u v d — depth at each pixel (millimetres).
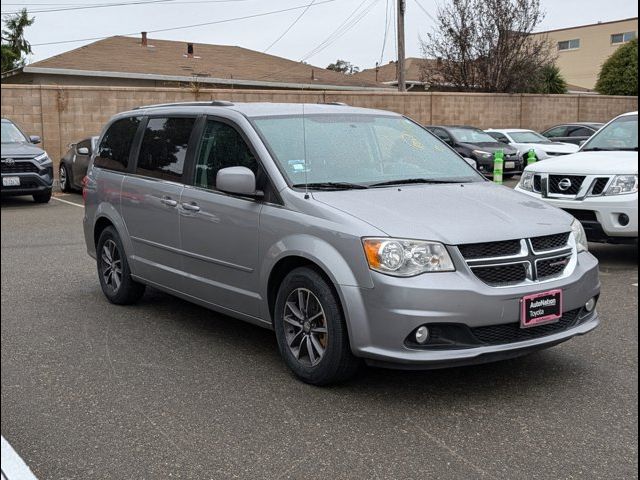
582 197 7926
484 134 20484
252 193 4801
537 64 31078
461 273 4094
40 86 19812
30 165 14328
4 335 5719
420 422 4016
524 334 4266
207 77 29906
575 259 4547
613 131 9195
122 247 6422
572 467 3479
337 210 4414
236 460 3592
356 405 4262
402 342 4051
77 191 17234
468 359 4078
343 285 4195
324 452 3666
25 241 10234
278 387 4566
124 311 6453
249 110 5340
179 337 5656
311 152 5074
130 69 28781
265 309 4867
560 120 28953
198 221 5363
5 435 3898
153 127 6262
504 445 3721
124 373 4852
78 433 3924
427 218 4328
